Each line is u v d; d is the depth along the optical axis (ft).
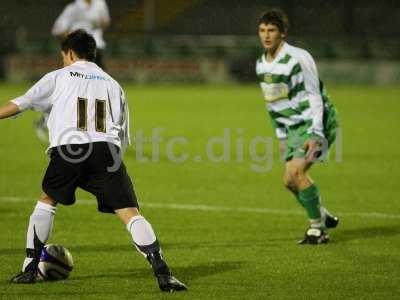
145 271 74.08
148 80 363.97
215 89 343.05
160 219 101.35
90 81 68.28
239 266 76.38
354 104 279.08
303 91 85.40
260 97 305.94
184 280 70.74
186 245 86.22
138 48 368.68
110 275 72.43
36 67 350.23
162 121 224.53
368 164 152.97
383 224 98.27
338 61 359.66
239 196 118.62
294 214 104.83
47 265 69.62
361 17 397.60
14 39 375.66
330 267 75.97
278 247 85.20
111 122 68.33
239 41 376.68
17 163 151.23
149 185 128.47
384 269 75.15
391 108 266.77
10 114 66.64
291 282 70.23
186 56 368.48
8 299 64.18
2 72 354.54
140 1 401.29
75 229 94.53
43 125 188.34
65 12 182.91
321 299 64.80
